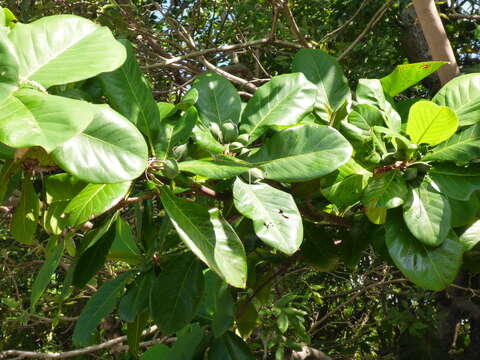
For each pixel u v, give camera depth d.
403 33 2.92
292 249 0.71
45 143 0.44
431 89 2.92
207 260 0.67
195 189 0.80
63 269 2.96
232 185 0.80
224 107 0.92
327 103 0.98
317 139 0.77
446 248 0.85
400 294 2.97
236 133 0.86
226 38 3.29
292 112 0.89
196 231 0.69
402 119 1.05
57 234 0.88
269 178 0.76
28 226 0.85
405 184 0.86
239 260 0.71
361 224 1.06
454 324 2.79
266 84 0.92
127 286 1.12
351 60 2.98
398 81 1.04
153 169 0.73
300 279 2.69
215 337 1.07
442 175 0.86
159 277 0.94
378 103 0.97
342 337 3.43
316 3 3.09
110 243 0.92
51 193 0.84
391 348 3.04
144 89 0.79
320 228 1.10
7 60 0.48
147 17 3.03
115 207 0.77
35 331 3.49
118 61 0.60
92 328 1.04
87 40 0.63
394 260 0.86
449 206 0.84
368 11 2.91
